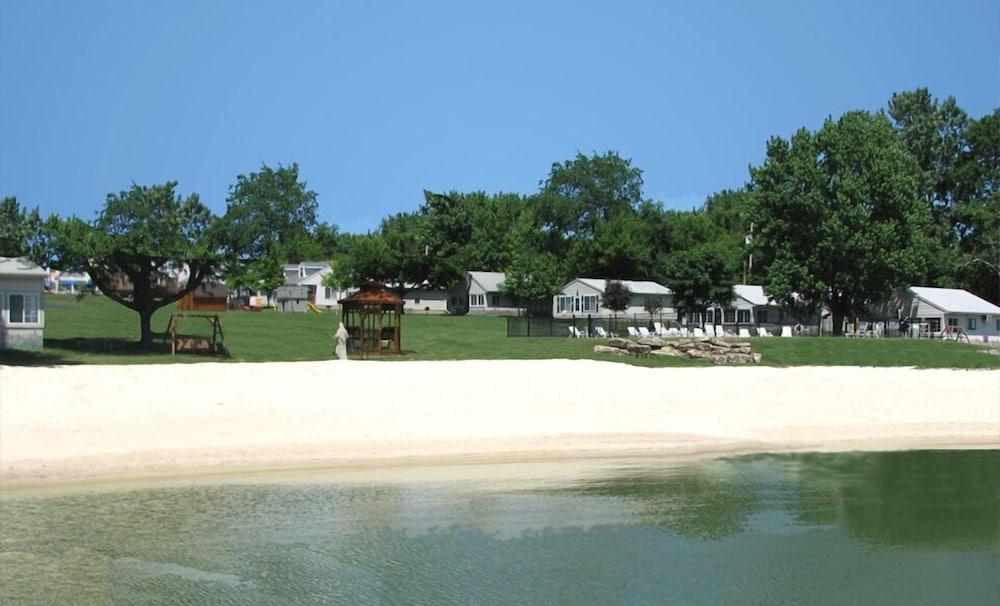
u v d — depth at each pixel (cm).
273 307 9494
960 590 1515
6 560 1548
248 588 1458
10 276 3591
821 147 7206
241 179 15975
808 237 7156
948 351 4812
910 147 9994
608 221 12150
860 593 1479
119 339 4256
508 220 13500
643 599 1448
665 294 8506
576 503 1972
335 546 1662
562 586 1473
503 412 2875
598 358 4406
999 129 9838
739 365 4334
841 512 1948
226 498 1939
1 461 2091
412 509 1898
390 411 2784
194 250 3812
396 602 1401
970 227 9800
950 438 2811
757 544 1727
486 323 6656
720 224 12631
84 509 1822
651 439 2634
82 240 3747
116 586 1447
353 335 4397
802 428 2886
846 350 4772
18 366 3131
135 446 2278
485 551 1653
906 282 7431
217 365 3359
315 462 2250
